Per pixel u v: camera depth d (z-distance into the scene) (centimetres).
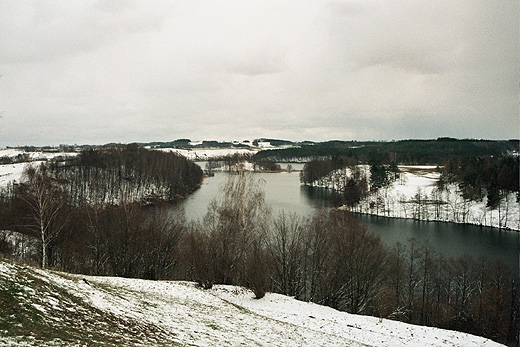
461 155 19688
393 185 12112
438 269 4719
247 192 3619
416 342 2262
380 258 4138
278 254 4103
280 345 1739
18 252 4053
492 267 4634
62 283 1576
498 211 8869
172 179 10912
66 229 4247
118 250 3988
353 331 2380
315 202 10194
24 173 8350
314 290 4066
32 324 1091
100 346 1093
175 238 4388
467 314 3662
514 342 3350
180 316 1836
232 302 2909
